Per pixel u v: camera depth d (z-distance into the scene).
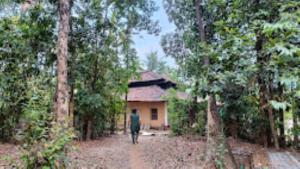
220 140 7.44
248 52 3.52
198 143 11.17
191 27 9.77
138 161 8.31
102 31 12.13
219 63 3.97
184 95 17.56
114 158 8.45
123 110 16.84
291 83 2.96
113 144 11.62
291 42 3.15
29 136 3.87
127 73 13.98
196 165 7.54
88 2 11.43
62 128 4.19
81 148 9.62
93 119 12.84
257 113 10.01
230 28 4.02
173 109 15.34
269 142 9.88
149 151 9.84
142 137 15.03
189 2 9.33
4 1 10.04
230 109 10.33
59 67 5.66
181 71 12.75
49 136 4.00
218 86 3.77
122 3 12.57
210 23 7.88
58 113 5.39
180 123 14.73
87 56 11.91
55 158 3.86
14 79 8.89
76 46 11.36
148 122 22.28
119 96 15.64
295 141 9.50
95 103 11.83
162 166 7.64
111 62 13.11
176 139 12.88
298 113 8.74
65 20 5.81
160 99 21.45
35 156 3.79
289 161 6.60
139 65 16.31
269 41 3.16
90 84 12.44
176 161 8.12
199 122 13.80
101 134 14.15
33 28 9.46
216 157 7.18
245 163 7.61
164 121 22.02
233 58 3.62
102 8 11.83
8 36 9.02
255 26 3.52
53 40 10.04
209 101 7.75
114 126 16.56
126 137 14.72
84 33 11.54
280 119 9.70
